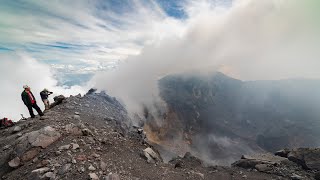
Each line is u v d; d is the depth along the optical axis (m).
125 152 11.08
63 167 8.10
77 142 10.29
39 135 9.94
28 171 8.11
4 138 11.68
